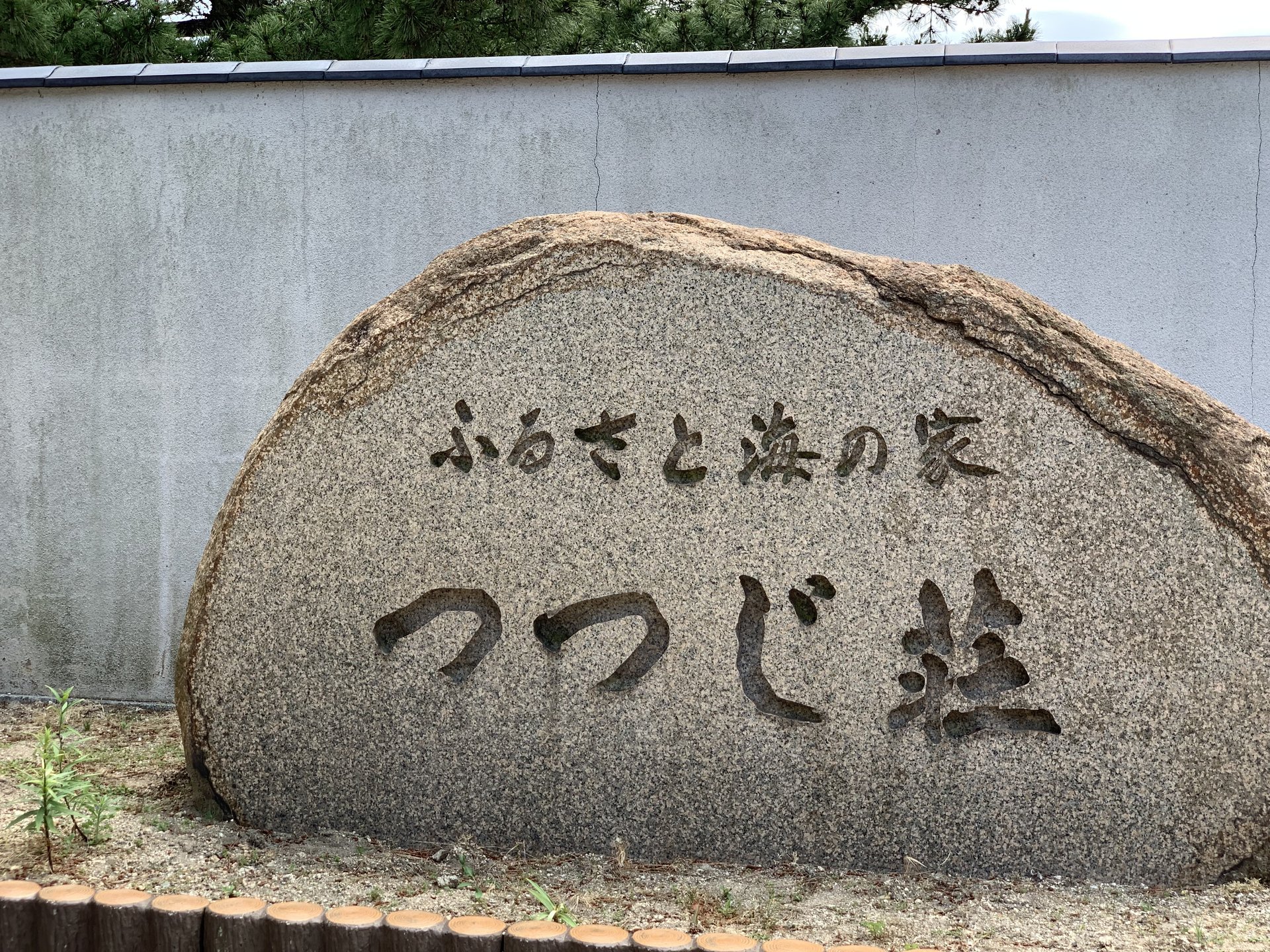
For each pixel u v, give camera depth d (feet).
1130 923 9.34
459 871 10.37
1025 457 10.45
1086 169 15.66
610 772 10.84
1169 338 15.53
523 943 7.93
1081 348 10.55
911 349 10.62
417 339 11.23
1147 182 15.53
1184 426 10.32
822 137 16.21
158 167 17.33
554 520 10.99
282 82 17.06
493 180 16.87
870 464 10.64
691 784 10.74
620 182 16.62
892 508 10.59
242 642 11.36
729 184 16.42
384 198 17.03
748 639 10.78
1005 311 10.61
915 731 10.52
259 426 17.26
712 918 9.37
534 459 11.03
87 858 10.21
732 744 10.69
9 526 17.69
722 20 26.71
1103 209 15.64
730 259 10.90
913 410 10.61
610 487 10.93
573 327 11.04
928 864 10.46
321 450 11.30
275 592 11.32
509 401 11.09
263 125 17.17
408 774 11.12
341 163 17.08
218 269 17.28
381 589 11.17
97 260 17.46
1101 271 15.66
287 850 10.72
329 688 11.23
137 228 17.39
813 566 10.66
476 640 11.09
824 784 10.59
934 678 10.52
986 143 15.87
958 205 15.94
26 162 17.54
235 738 11.37
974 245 15.92
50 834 10.80
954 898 9.89
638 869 10.52
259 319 17.25
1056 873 10.36
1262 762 10.05
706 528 10.80
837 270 10.94
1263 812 10.04
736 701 10.70
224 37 30.86
